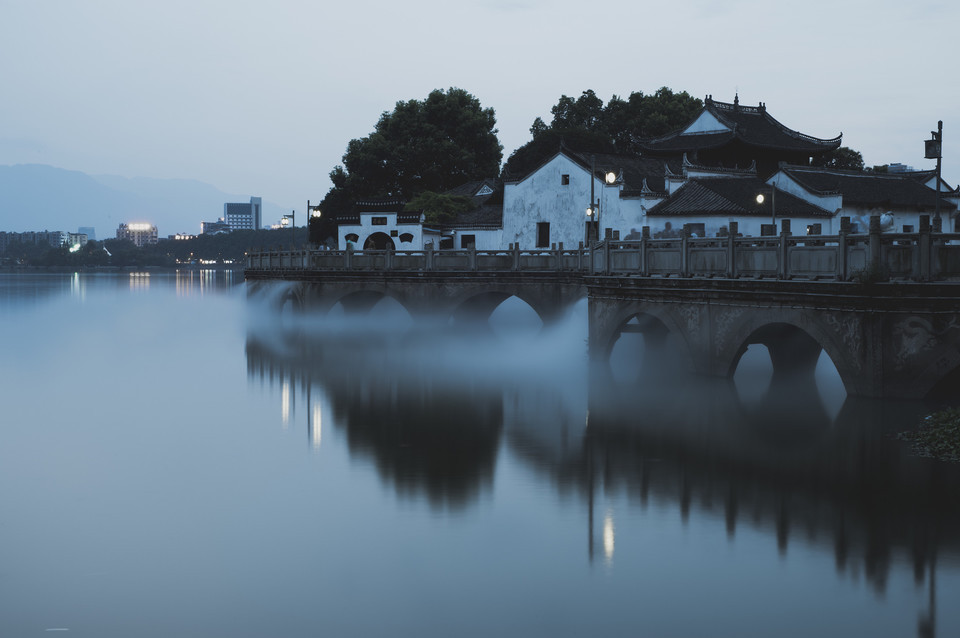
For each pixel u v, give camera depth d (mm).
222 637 17312
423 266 65438
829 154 105812
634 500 24734
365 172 104750
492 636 17219
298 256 74312
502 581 19594
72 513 24562
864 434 29219
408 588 19344
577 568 20156
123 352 60531
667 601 18438
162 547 21891
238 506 24984
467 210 85562
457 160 103500
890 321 29078
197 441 33062
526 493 25656
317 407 39500
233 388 45281
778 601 18312
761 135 76312
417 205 83500
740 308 34750
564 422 34938
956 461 26266
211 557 21203
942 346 28344
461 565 20516
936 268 28516
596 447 30719
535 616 17938
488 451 30656
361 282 68188
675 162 74812
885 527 22016
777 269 32969
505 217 73500
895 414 29094
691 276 37500
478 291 63125
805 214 60031
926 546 20812
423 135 105562
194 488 26828
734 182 63844
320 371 50531
